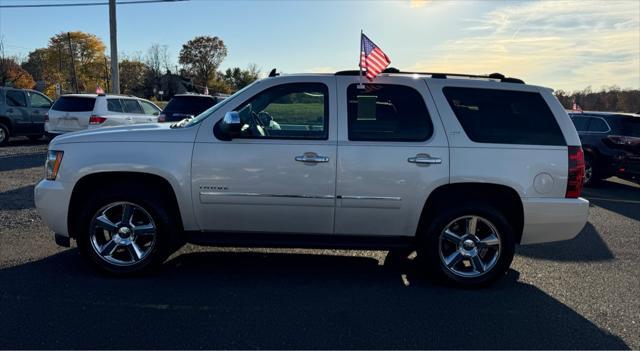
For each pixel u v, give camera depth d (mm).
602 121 11156
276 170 4469
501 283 4801
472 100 4633
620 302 4383
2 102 15391
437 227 4527
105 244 4676
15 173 10344
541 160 4500
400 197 4473
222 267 5047
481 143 4500
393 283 4715
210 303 4109
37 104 16484
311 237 4656
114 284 4477
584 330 3803
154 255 4613
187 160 4488
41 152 14070
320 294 4379
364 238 4660
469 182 4480
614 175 10891
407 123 4559
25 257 5125
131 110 15055
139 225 4648
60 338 3441
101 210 4555
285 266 5133
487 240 4578
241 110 4648
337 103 4578
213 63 84438
